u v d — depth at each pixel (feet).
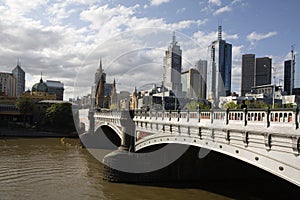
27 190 122.21
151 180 136.87
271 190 123.44
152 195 116.67
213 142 85.35
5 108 444.55
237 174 140.36
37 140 312.29
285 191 123.13
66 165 176.04
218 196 114.32
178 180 139.13
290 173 58.49
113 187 128.57
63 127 381.81
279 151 61.31
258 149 67.26
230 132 77.20
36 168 164.76
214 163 141.18
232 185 132.26
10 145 262.26
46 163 180.24
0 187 125.49
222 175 140.67
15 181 135.64
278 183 128.88
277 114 62.69
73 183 134.51
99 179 142.61
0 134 349.41
